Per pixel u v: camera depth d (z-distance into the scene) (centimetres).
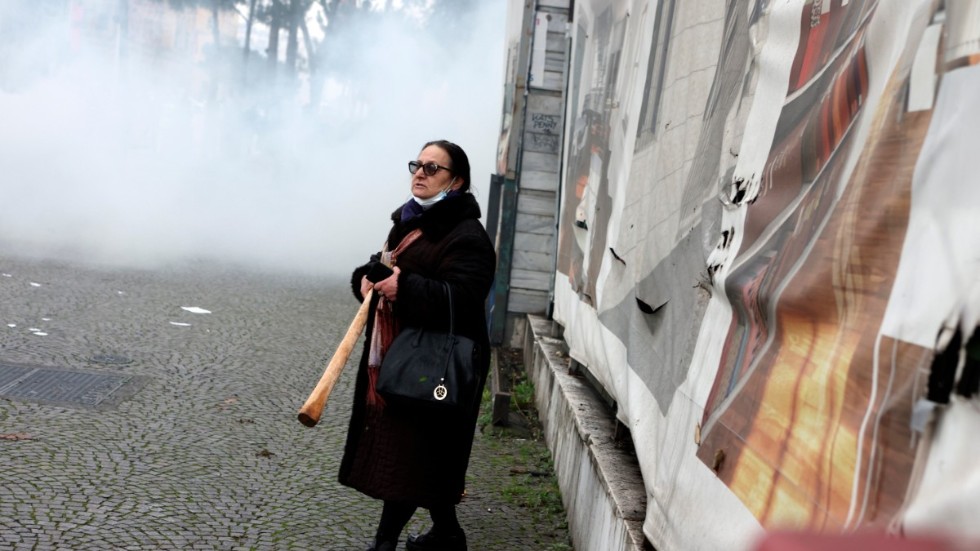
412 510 385
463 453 385
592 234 560
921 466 146
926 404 148
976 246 142
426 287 367
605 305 475
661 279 354
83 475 461
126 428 545
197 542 398
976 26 154
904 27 182
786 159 238
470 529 450
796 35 250
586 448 436
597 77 628
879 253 174
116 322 823
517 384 772
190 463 499
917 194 163
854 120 200
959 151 152
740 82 293
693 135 340
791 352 212
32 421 537
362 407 383
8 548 369
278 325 901
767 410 217
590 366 508
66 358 686
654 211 384
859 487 164
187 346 769
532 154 908
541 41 905
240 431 566
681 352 308
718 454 242
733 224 274
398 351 368
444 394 358
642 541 313
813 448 186
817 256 202
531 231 915
